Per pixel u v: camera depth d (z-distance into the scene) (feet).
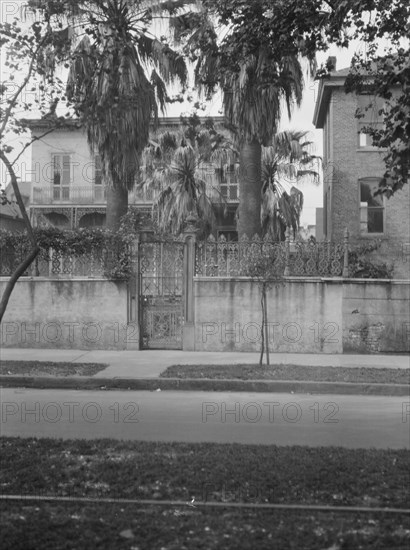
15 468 19.34
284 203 107.45
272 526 14.67
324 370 43.83
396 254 56.49
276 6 21.62
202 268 54.34
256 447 22.72
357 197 83.97
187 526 14.58
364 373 42.88
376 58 20.51
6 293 21.43
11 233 55.77
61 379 42.32
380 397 39.09
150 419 31.24
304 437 27.14
